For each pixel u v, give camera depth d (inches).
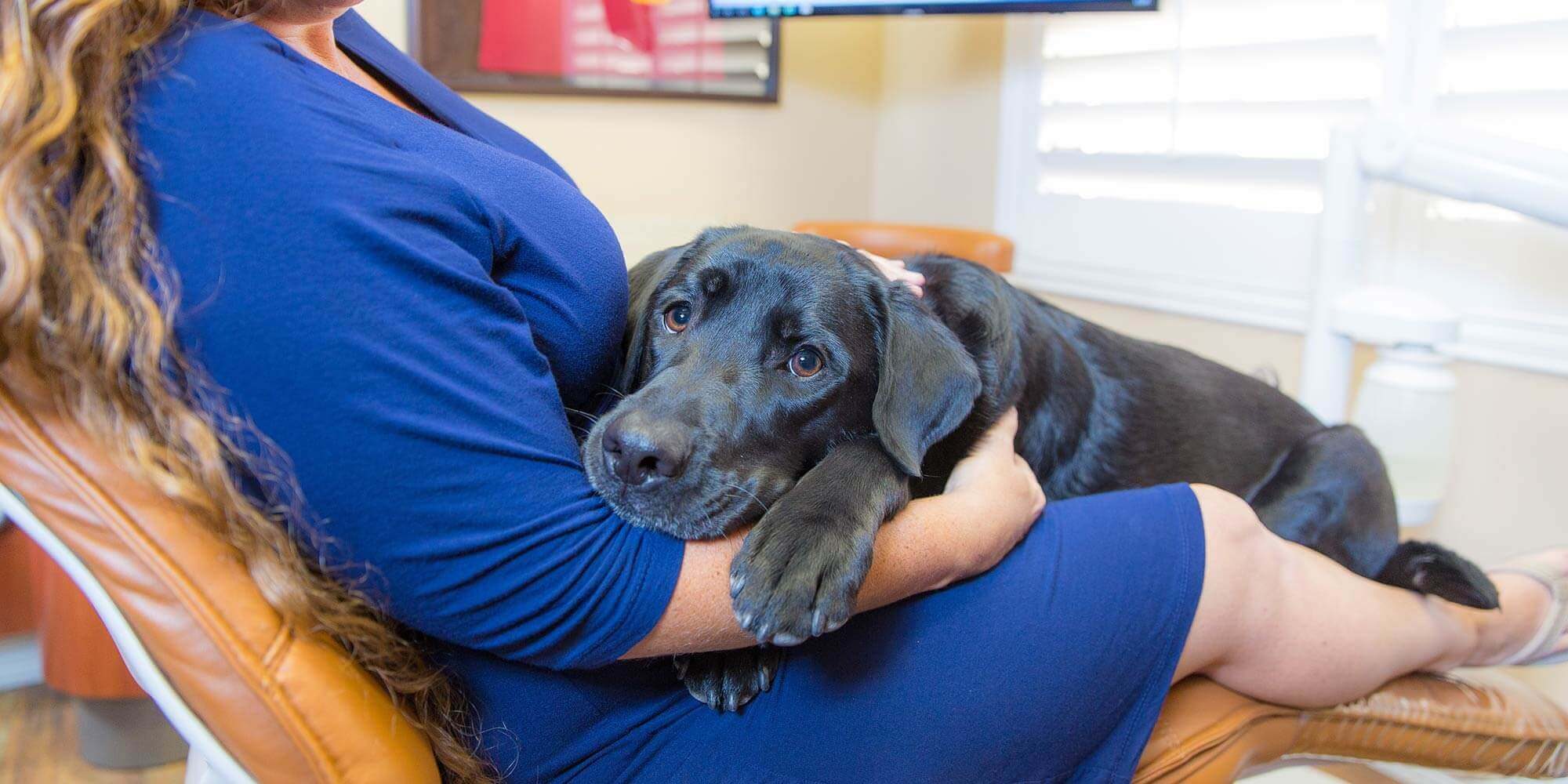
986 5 111.6
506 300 37.9
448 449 33.8
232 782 35.3
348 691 34.7
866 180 162.6
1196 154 113.4
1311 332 88.0
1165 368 72.5
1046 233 134.3
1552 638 65.6
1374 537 69.6
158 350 30.6
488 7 123.0
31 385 32.5
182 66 33.0
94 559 33.3
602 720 43.2
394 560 33.8
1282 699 55.9
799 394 51.1
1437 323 78.7
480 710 40.4
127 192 30.7
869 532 40.9
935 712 43.6
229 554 33.6
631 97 136.1
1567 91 83.3
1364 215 85.2
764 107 149.3
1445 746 59.9
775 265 53.1
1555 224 73.2
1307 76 103.4
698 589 39.8
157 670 34.4
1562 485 85.8
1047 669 45.3
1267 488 71.8
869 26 156.5
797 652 44.5
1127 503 52.0
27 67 30.0
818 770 42.9
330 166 32.9
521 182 44.3
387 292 33.2
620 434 42.8
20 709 103.3
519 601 35.8
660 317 55.0
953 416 51.1
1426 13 92.4
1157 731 52.8
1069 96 129.3
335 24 58.7
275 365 31.4
